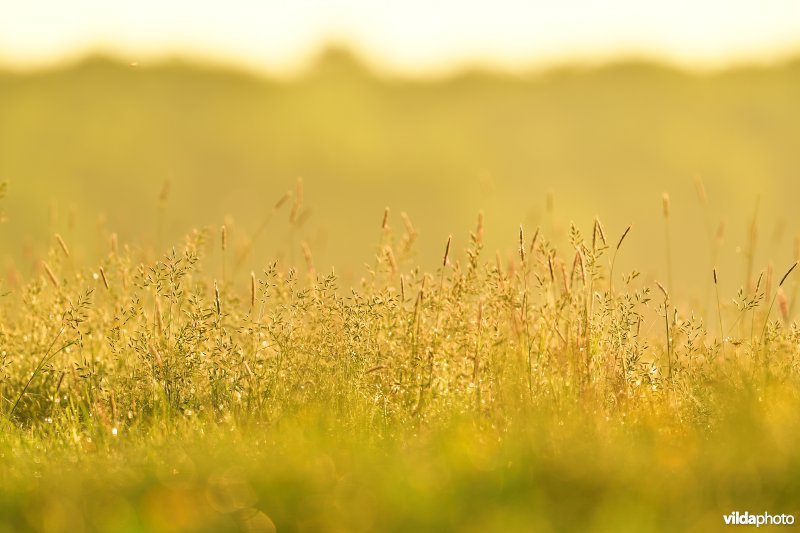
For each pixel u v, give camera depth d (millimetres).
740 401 21234
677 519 16406
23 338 27016
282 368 24281
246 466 18734
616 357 24281
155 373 24406
